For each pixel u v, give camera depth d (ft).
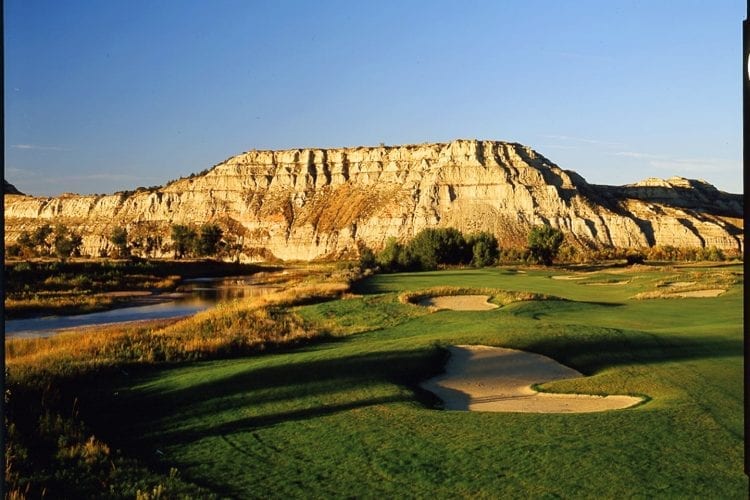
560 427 50.70
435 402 62.95
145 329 116.47
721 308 131.34
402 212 631.15
